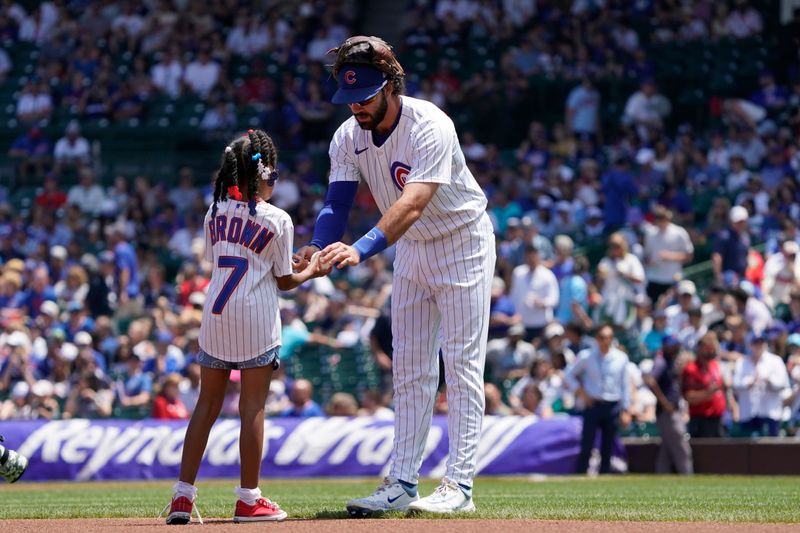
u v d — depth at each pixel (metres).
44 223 57.56
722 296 42.22
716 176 54.62
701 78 63.00
